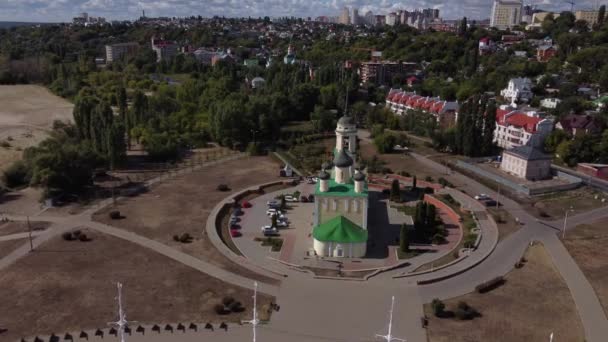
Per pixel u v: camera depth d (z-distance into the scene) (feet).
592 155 488.44
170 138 531.91
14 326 216.33
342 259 290.56
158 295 243.81
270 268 277.03
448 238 323.16
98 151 463.42
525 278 266.77
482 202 386.32
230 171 469.57
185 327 216.95
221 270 271.69
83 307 231.71
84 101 506.89
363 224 301.02
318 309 234.58
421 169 479.82
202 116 609.42
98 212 355.15
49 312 227.20
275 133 604.49
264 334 213.87
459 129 517.14
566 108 640.58
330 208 300.40
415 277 266.98
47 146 434.30
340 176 312.09
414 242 315.99
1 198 384.88
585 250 301.02
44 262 275.59
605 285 258.37
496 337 213.66
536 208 374.43
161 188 413.80
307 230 335.06
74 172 394.32
